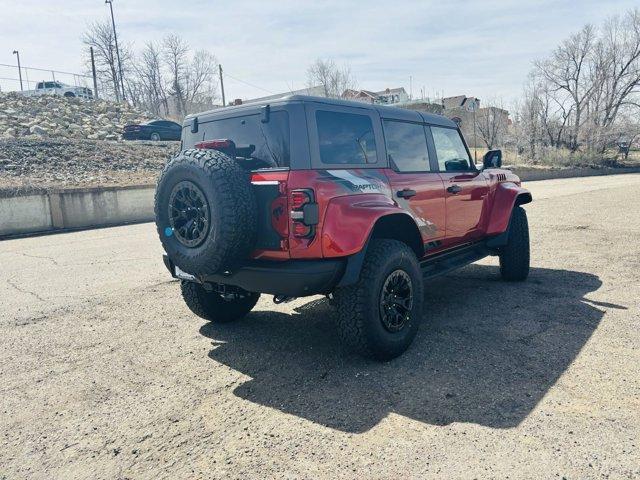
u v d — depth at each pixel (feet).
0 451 9.01
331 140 11.76
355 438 8.87
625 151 167.94
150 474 8.11
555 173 117.60
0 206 45.16
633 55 158.10
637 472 7.57
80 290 21.26
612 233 30.32
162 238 11.80
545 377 10.96
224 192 10.46
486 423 9.15
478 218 17.26
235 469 8.13
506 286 19.03
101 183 58.39
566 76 159.63
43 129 83.15
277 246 11.03
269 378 11.64
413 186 13.69
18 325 16.53
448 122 16.84
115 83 168.35
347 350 13.17
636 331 13.61
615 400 9.82
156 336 14.96
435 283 19.97
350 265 11.21
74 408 10.55
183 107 190.08
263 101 11.87
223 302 15.46
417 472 7.79
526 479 7.50
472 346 12.95
